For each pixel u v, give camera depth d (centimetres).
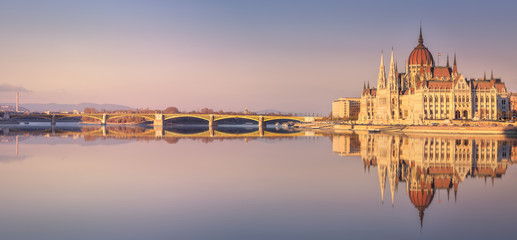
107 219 6356
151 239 5550
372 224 6175
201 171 10450
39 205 7112
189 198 7538
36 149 16350
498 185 8900
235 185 8662
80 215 6544
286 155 14088
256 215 6531
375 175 9938
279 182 8981
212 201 7331
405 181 9344
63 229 5919
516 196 7869
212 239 5544
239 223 6159
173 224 6116
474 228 6034
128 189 8294
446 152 14812
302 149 16275
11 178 9512
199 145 18488
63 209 6862
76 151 15550
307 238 5591
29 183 8912
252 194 7850
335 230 5894
